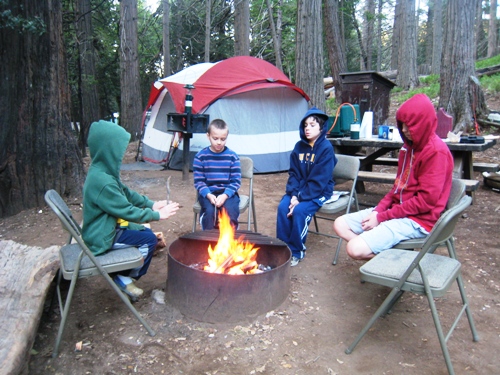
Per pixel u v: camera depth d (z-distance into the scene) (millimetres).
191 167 8336
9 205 5477
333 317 2918
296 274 3596
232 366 2400
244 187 7020
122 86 14016
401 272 2391
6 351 2047
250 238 3266
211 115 7832
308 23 9312
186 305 2842
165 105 9219
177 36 22438
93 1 18078
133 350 2543
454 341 2637
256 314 2820
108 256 2705
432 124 2822
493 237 4414
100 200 2682
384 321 2871
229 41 23391
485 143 5059
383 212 3021
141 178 7738
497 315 2930
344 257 3977
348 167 4094
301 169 3861
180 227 4891
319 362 2438
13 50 5312
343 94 8383
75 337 2682
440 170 2791
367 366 2404
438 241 2459
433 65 23016
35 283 2715
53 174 5727
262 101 8188
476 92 8742
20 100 5441
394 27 25125
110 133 2727
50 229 4883
